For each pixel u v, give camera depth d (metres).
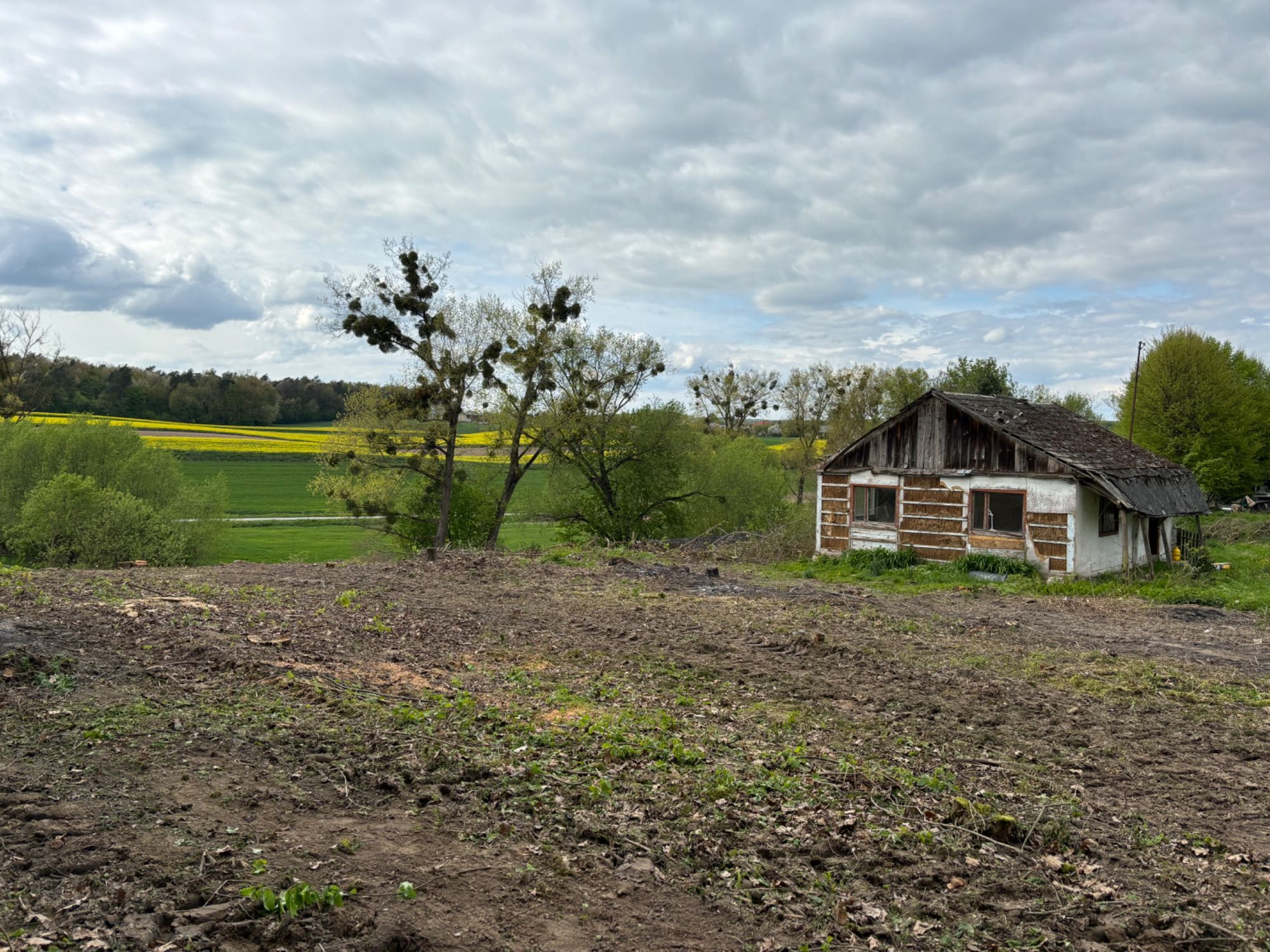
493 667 11.42
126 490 40.53
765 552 29.31
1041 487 23.58
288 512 58.75
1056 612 18.55
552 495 42.25
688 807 6.68
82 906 4.48
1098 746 9.16
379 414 37.38
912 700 10.68
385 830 5.80
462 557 24.75
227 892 4.75
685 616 16.02
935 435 25.92
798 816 6.65
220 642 10.74
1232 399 43.22
